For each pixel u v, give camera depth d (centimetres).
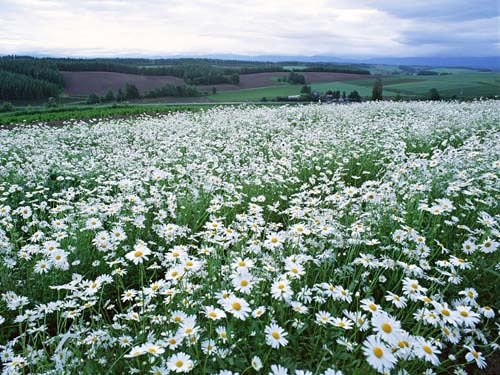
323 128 1166
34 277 372
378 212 443
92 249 427
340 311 306
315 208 488
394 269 340
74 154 999
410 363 244
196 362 218
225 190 611
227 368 238
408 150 920
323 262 357
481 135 1064
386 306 320
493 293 343
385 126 1099
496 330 310
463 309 236
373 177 756
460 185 484
